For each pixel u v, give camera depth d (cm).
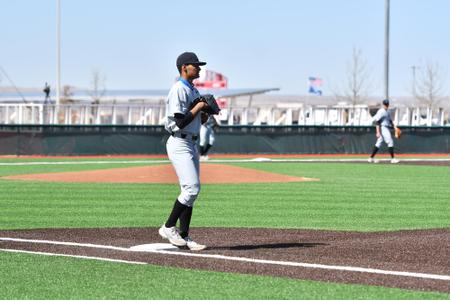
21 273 1165
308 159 4681
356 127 5538
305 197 2391
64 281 1111
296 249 1396
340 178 3125
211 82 10400
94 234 1587
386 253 1354
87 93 10875
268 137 5347
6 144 4828
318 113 6631
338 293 1036
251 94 9569
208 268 1203
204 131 4400
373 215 1966
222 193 2494
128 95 10338
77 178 3006
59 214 1953
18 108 5994
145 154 5088
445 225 1788
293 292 1042
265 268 1201
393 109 6388
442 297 1012
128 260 1270
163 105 5841
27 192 2502
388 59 5766
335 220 1864
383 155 5434
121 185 2748
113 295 1028
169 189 2616
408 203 2248
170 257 1295
